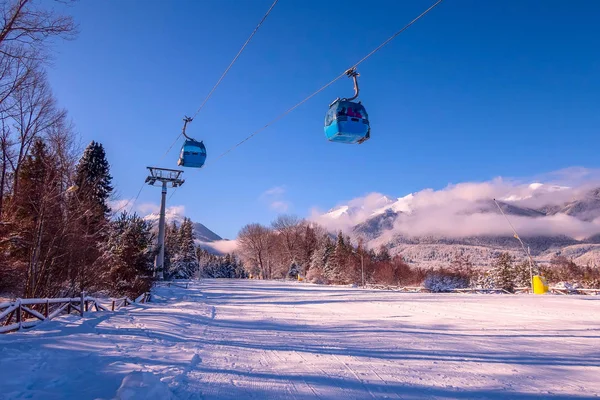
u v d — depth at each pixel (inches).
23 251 807.7
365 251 2925.7
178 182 1680.6
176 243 3127.5
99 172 1301.7
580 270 2274.9
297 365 303.0
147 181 1648.6
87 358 298.4
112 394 216.1
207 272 4416.8
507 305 796.6
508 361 316.5
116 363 286.2
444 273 2097.7
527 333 451.5
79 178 858.1
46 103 713.0
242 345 388.2
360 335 450.3
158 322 533.0
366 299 1032.2
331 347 378.9
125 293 963.3
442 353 348.5
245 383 250.8
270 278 3870.6
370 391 237.3
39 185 705.0
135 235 1052.5
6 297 749.3
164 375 258.7
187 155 601.0
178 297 1142.3
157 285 1505.9
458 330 480.4
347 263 2571.4
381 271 2333.9
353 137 392.8
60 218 717.3
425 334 452.8
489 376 271.6
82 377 249.0
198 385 243.3
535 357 330.0
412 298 1047.6
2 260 771.4
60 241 709.9
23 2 491.2
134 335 419.5
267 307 823.1
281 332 476.7
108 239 1012.5
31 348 318.3
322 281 2518.5
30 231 717.3
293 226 3941.9
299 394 230.2
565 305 783.1
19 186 741.9
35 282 643.5
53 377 244.4
